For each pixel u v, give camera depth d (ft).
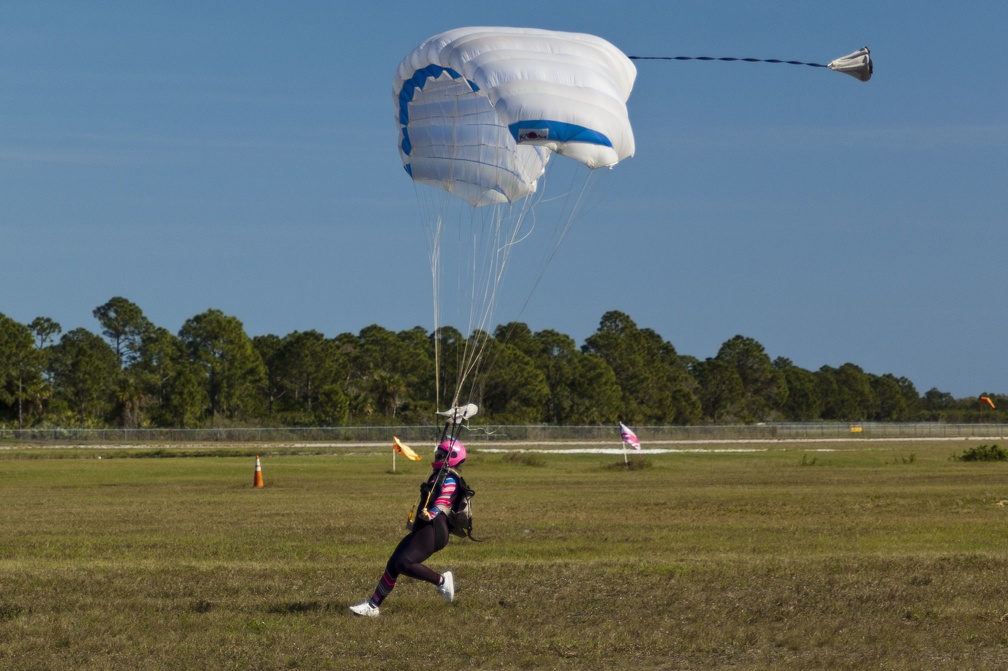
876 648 53.21
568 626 57.93
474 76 80.18
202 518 124.47
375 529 110.93
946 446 412.16
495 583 69.21
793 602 62.80
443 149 94.53
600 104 78.07
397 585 70.03
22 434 465.88
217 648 53.47
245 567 77.77
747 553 87.81
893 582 68.74
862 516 123.65
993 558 77.56
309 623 58.75
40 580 71.31
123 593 67.21
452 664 50.88
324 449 378.12
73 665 50.60
